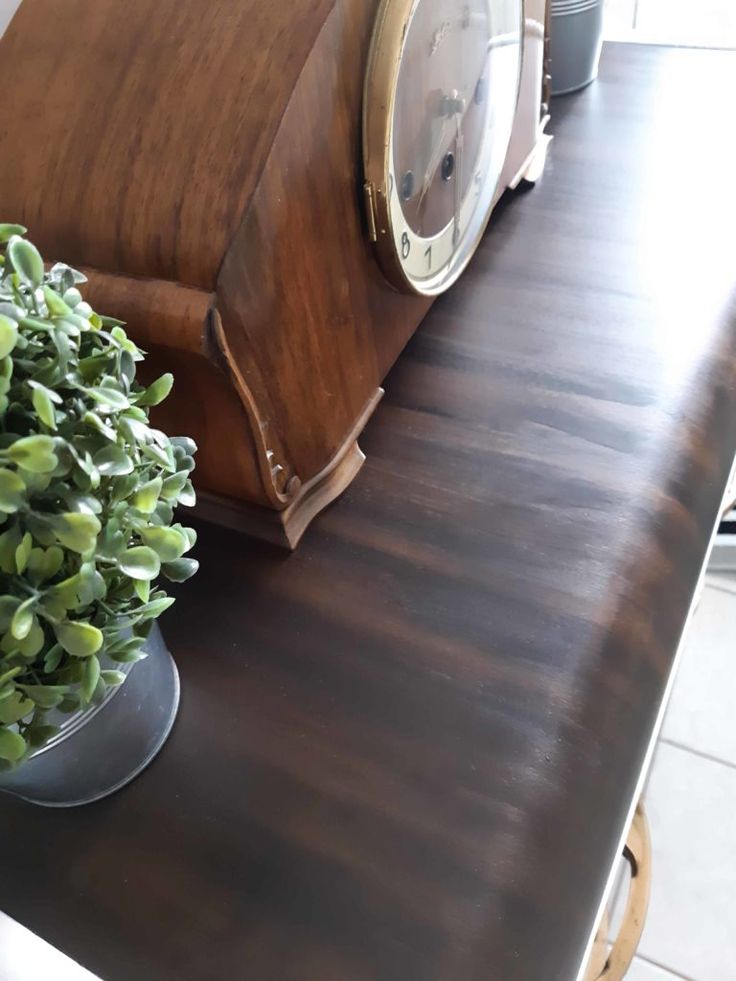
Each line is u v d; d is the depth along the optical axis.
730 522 0.99
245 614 0.44
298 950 0.34
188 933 0.35
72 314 0.27
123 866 0.37
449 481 0.48
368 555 0.46
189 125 0.35
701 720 0.94
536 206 0.65
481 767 0.38
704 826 0.87
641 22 0.83
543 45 0.60
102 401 0.26
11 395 0.26
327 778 0.38
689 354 0.53
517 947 0.34
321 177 0.38
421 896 0.35
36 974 0.31
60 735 0.33
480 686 0.40
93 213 0.36
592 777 0.38
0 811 0.39
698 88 0.73
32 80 0.39
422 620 0.43
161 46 0.37
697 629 1.00
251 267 0.36
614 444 0.49
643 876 0.64
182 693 0.42
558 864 0.36
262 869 0.36
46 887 0.37
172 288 0.35
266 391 0.40
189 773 0.39
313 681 0.41
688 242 0.60
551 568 0.44
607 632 0.42
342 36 0.36
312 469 0.46
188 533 0.32
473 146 0.53
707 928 0.81
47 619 0.26
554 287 0.58
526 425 0.50
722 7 0.83
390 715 0.40
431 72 0.44
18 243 0.26
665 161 0.67
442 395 0.53
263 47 0.35
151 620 0.34
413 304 0.52
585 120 0.71
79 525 0.25
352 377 0.47
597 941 0.59
